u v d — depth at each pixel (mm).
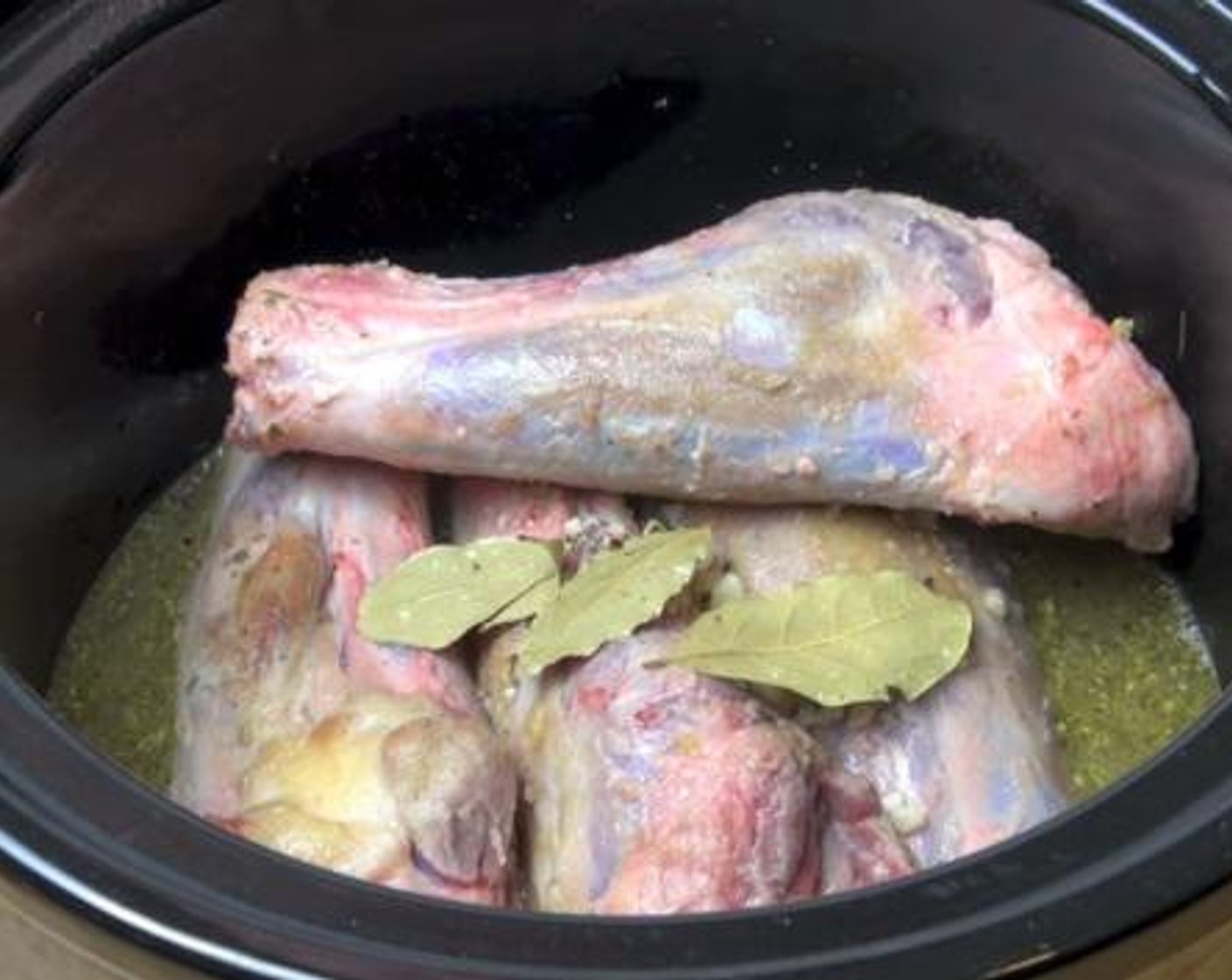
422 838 345
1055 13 440
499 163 497
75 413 457
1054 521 414
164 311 470
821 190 502
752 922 281
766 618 387
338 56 460
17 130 410
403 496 426
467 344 409
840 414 404
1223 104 417
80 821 293
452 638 396
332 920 281
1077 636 463
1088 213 469
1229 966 327
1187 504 437
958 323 410
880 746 387
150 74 433
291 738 376
